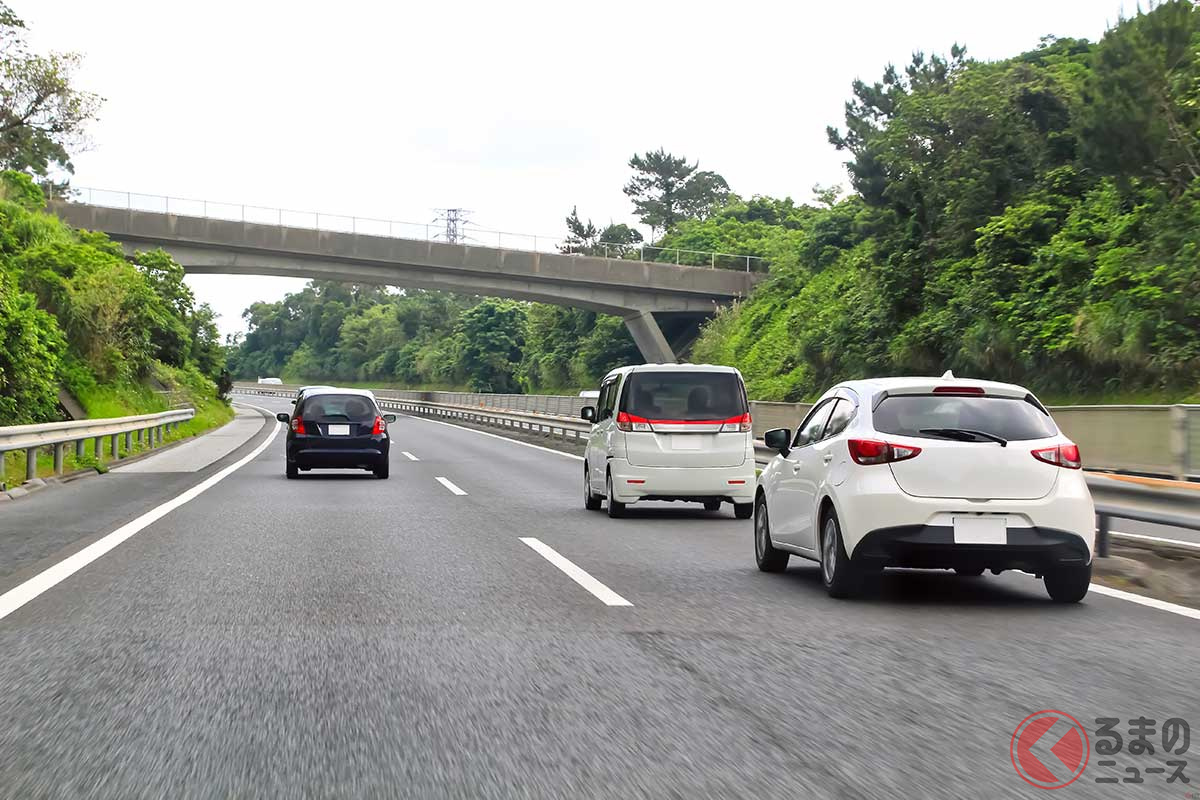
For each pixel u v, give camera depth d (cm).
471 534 1130
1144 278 2744
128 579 827
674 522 1307
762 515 933
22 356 2450
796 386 4653
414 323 13088
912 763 409
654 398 1339
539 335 9400
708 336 6278
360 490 1653
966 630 664
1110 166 2734
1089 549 745
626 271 6284
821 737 440
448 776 392
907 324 3781
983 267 3494
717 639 630
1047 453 748
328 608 716
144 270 5288
